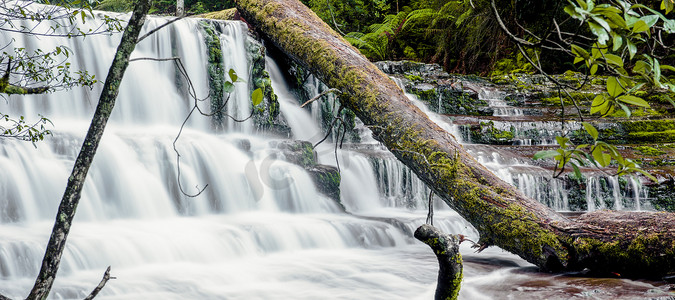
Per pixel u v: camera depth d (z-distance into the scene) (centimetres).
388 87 568
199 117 936
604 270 454
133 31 161
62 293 453
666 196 987
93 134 159
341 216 793
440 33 1731
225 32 1003
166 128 884
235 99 971
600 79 1446
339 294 498
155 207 693
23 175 613
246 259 599
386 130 540
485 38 1680
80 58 845
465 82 1441
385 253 663
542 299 422
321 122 1134
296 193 794
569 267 459
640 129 1206
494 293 453
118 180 675
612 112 162
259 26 747
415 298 494
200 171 750
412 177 982
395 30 1731
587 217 475
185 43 941
